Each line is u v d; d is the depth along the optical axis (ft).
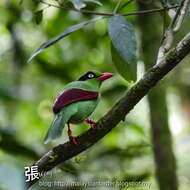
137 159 26.89
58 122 23.35
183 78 28.89
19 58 28.99
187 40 22.86
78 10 23.90
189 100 30.73
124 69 23.81
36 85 29.17
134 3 27.12
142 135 27.94
